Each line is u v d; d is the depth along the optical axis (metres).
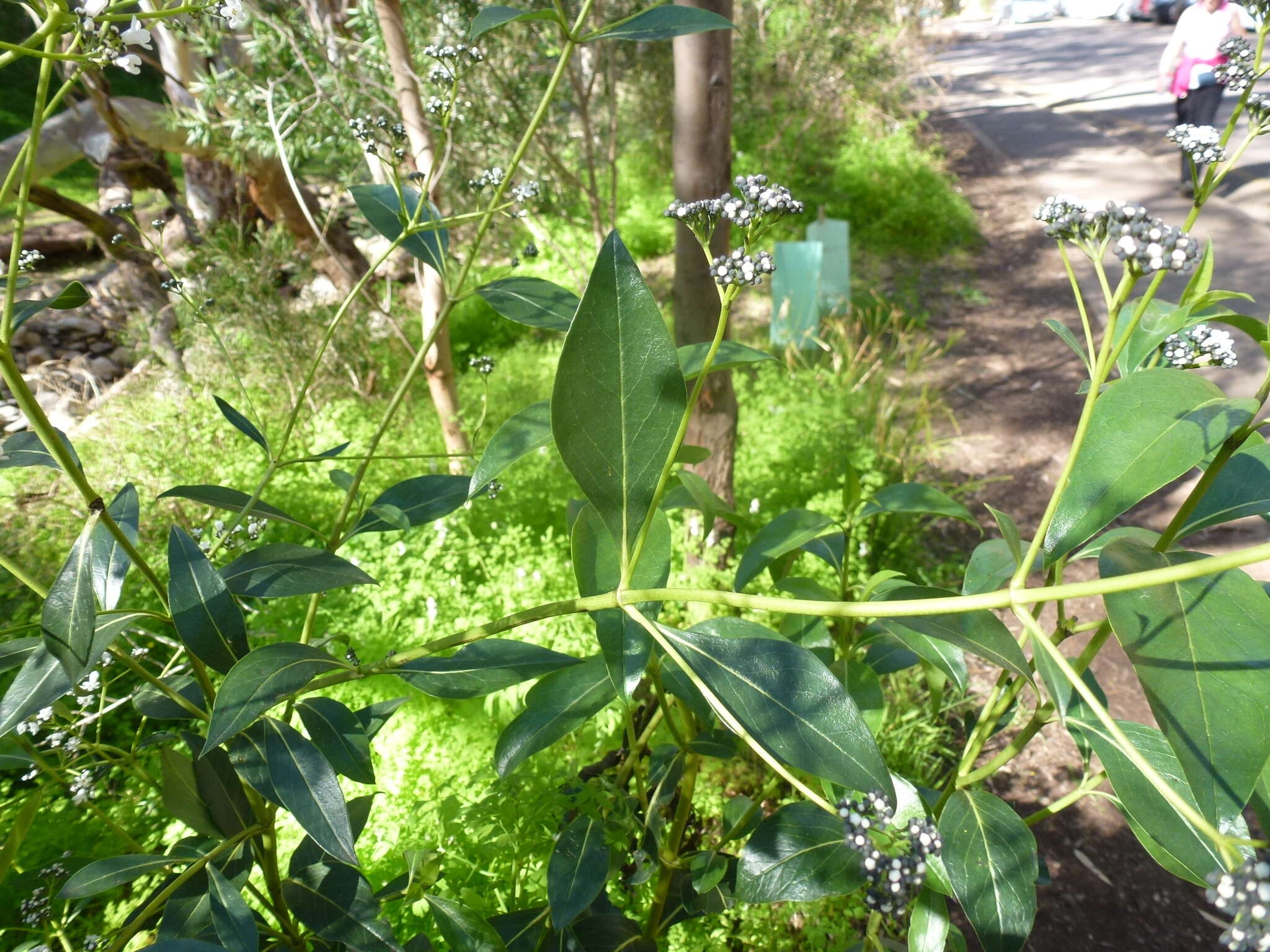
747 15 10.36
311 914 1.24
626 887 2.44
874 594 1.40
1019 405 6.12
